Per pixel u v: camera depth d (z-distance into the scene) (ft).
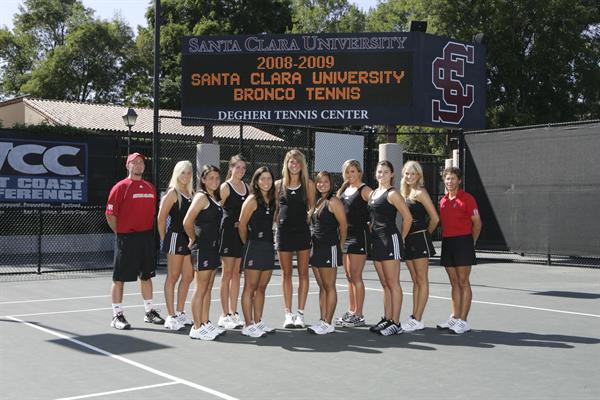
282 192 28.81
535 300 38.58
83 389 19.92
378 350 25.39
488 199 63.77
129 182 29.68
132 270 29.68
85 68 183.73
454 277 29.14
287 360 23.77
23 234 69.26
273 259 28.09
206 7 158.61
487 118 130.00
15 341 26.63
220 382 20.80
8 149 66.08
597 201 56.54
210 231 27.35
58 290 42.39
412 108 64.54
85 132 69.77
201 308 27.50
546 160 59.82
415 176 29.07
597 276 52.06
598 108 134.31
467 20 130.62
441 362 23.48
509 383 20.71
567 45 127.54
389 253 28.25
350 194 30.27
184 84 66.49
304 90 65.36
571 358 24.09
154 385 20.40
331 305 28.81
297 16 219.61
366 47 64.85
